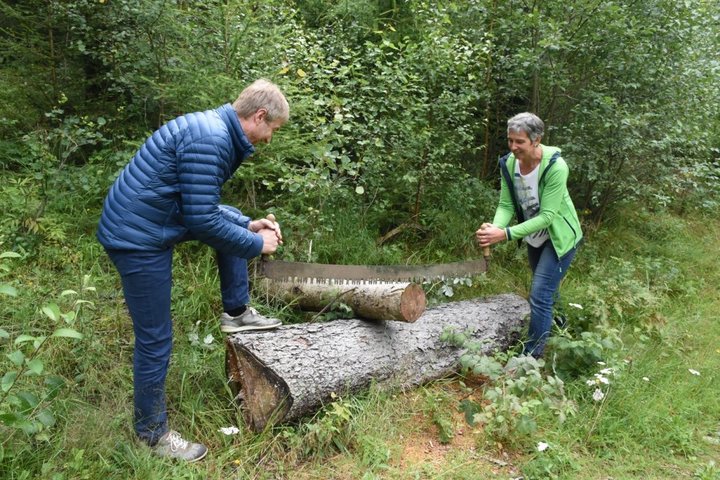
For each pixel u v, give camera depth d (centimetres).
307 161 490
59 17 580
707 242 797
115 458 292
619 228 742
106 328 395
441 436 348
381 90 545
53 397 297
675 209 870
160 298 291
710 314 578
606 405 383
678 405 404
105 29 575
